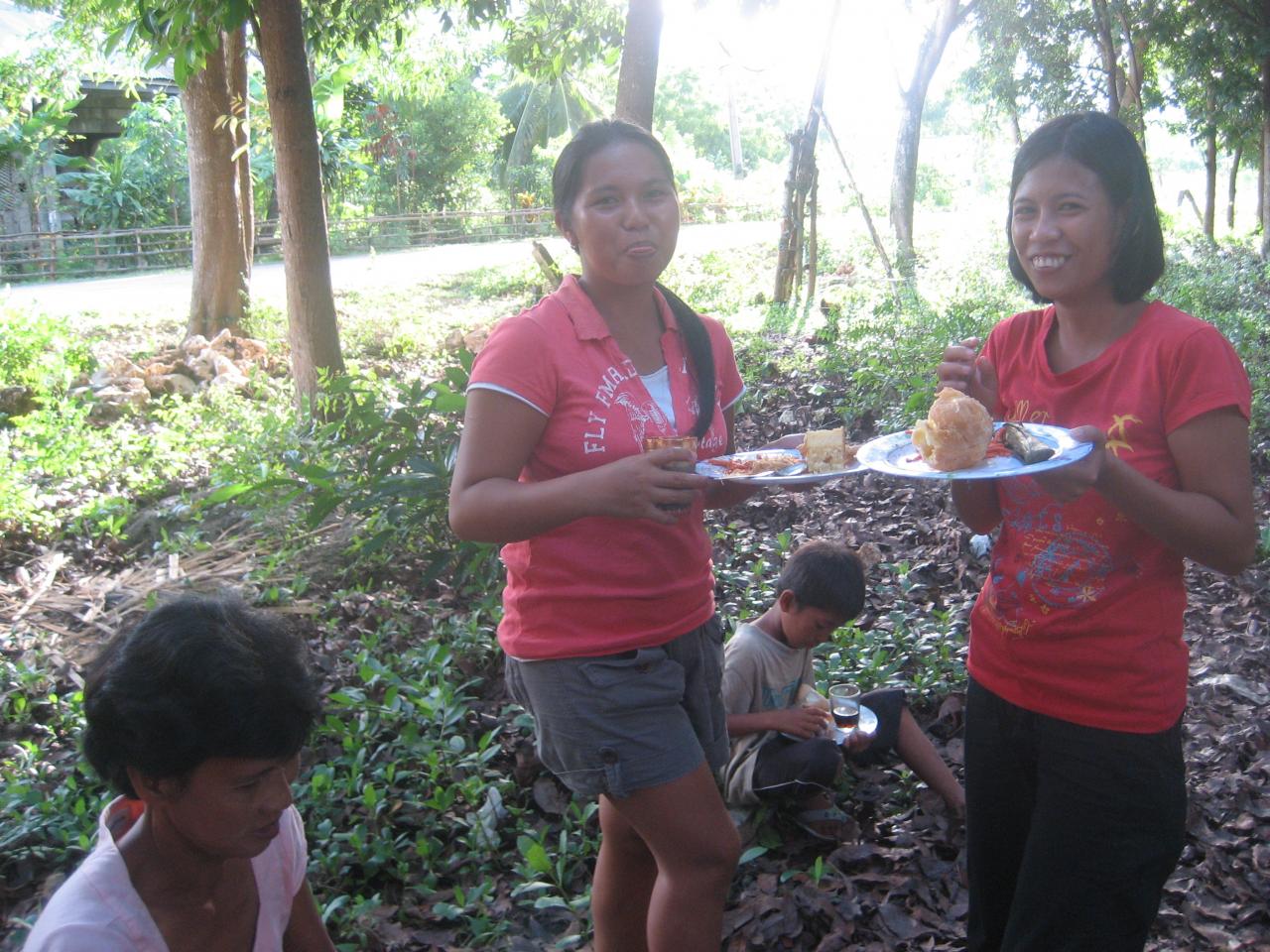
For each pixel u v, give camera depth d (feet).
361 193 115.24
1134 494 6.88
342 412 28.25
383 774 12.88
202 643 5.00
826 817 12.01
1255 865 11.49
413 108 114.83
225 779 5.05
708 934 8.06
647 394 8.14
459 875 11.70
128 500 25.31
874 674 14.79
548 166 130.41
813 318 45.14
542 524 7.30
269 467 23.90
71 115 84.58
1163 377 7.22
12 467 26.22
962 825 12.14
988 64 78.18
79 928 5.17
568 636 7.96
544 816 12.64
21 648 17.57
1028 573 7.74
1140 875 7.55
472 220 112.47
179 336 49.75
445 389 20.36
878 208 121.39
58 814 12.50
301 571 20.12
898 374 30.78
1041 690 7.76
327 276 30.68
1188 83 86.79
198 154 46.24
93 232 83.66
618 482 7.20
